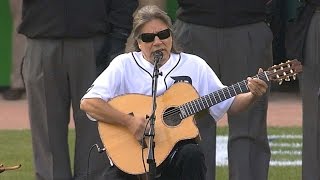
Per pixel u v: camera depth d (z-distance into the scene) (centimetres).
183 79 2353
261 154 2783
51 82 2738
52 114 2761
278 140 4134
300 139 4153
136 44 2375
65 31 2695
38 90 2756
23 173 3378
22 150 3869
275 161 3628
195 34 2705
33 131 2806
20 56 5506
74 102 2764
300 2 2722
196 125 2378
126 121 2281
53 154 2783
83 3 2702
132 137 2283
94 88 2334
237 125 2758
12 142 4078
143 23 2306
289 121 4744
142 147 2270
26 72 2777
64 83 2748
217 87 2378
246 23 2694
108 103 2306
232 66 2712
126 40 2706
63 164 2795
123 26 2745
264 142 2781
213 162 2717
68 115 2795
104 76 2348
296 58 2700
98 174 2736
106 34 2747
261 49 2711
